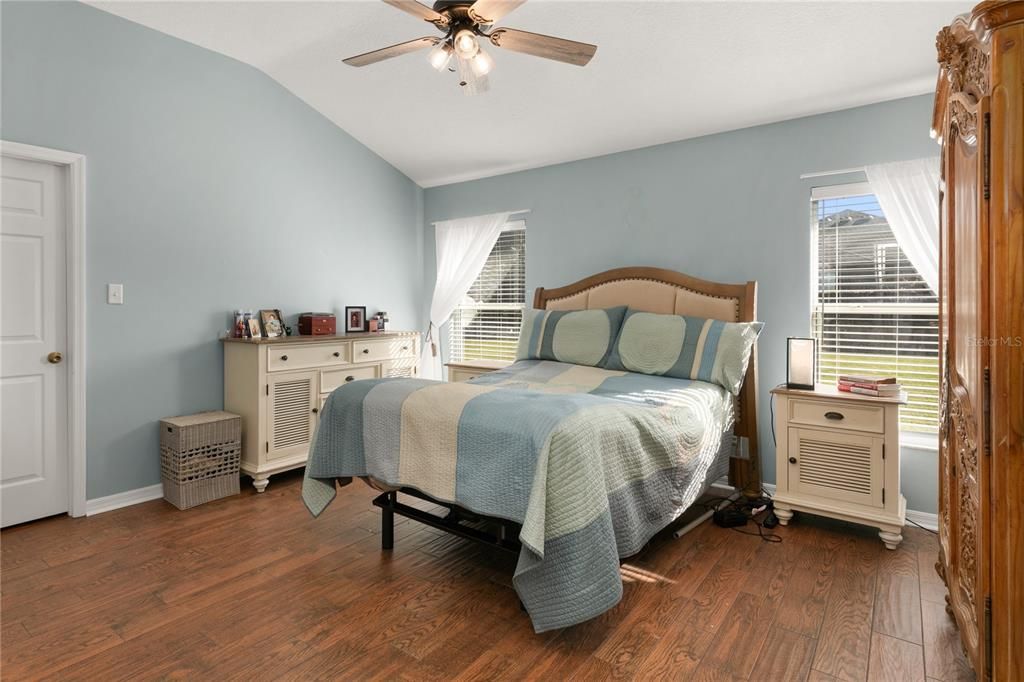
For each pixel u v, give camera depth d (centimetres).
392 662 177
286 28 333
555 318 393
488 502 198
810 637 190
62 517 304
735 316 344
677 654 180
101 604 212
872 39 266
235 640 188
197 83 354
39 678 168
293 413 367
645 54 304
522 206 464
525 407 208
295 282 417
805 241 335
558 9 281
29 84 284
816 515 313
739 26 274
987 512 129
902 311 310
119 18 318
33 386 296
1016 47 118
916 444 301
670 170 386
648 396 275
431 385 253
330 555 256
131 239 326
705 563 248
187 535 279
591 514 183
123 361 323
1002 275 122
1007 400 122
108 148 315
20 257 290
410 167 494
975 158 138
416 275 524
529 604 182
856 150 318
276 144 401
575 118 376
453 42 210
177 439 320
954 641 187
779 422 298
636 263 401
